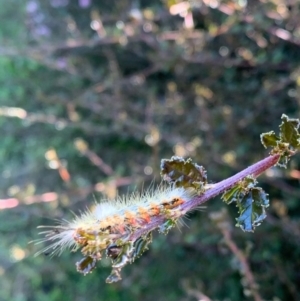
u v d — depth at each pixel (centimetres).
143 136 57
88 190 50
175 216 14
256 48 49
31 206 54
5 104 69
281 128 16
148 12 50
